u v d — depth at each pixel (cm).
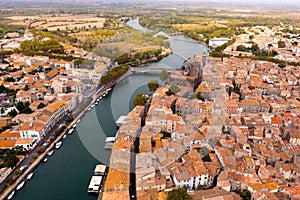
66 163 12475
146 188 9538
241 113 16375
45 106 17912
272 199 9456
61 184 11200
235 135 13475
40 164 12456
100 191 10519
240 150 12156
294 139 13600
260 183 10400
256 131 13988
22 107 17588
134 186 9725
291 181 11244
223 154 11681
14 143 13375
